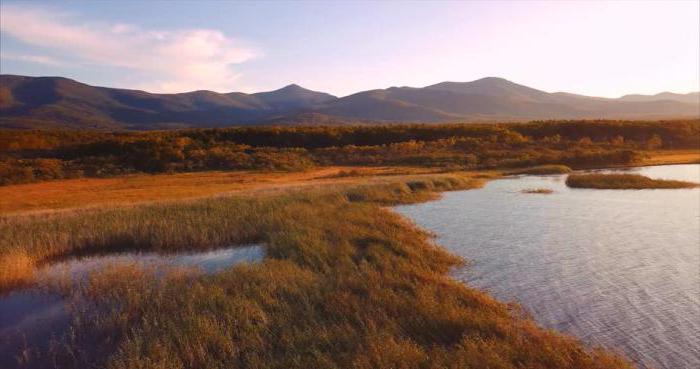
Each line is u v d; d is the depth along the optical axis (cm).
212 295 1157
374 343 895
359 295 1194
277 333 995
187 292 1189
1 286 1384
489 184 3944
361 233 1891
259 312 1062
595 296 1301
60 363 935
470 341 909
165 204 2628
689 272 1509
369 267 1424
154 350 894
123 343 945
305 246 1644
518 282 1421
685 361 949
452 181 3841
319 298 1155
